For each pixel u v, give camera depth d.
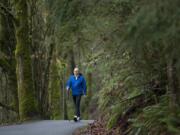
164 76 10.86
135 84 11.92
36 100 24.12
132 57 10.95
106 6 9.16
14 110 27.56
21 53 23.77
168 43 7.00
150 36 6.29
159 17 6.06
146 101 11.55
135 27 6.34
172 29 6.04
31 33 25.72
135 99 12.00
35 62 26.28
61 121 20.11
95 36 11.21
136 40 6.62
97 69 16.53
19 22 23.97
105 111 14.91
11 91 28.05
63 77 36.91
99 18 9.59
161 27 6.15
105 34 10.66
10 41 28.14
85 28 10.14
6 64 28.06
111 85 13.57
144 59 10.19
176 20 6.02
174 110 8.88
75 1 8.92
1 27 28.03
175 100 8.96
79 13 9.26
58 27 10.08
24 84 23.61
